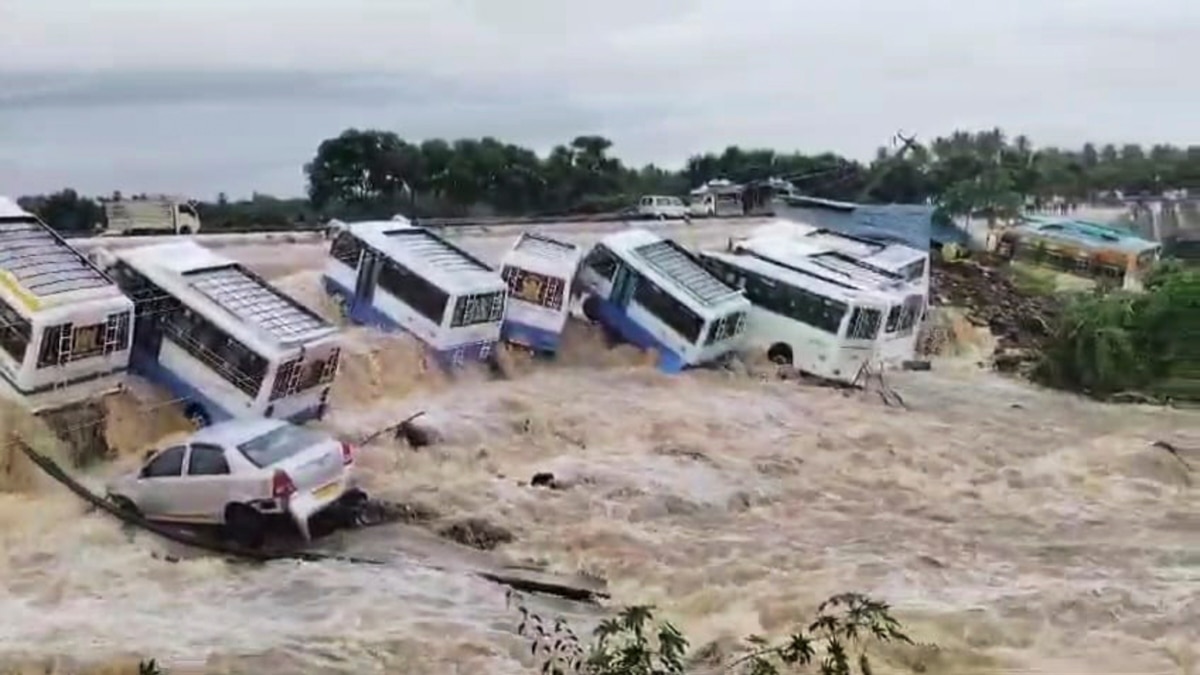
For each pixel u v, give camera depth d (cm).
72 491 2359
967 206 7156
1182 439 3572
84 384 2591
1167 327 4478
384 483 2622
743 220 6234
